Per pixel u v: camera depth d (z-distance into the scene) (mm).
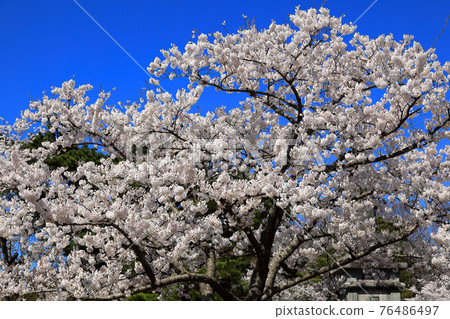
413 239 8406
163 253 6336
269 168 5582
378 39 7031
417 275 8648
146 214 5637
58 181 6102
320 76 7605
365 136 6945
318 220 6508
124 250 5699
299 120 7602
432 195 6184
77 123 7383
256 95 7332
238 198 5664
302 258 8703
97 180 6434
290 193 5629
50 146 7602
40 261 6156
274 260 7586
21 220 6793
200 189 5629
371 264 7695
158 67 6418
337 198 7234
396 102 6133
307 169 6445
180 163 5520
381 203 7461
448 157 6520
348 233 6875
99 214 5180
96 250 7273
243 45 7039
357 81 7340
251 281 7539
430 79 5680
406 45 6859
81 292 5109
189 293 8891
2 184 6391
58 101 7332
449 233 6074
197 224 6199
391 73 5980
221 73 7023
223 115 7625
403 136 7191
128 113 7320
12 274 6871
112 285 5859
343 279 8477
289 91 8211
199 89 6398
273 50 6797
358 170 7391
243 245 8375
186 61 6480
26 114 8133
